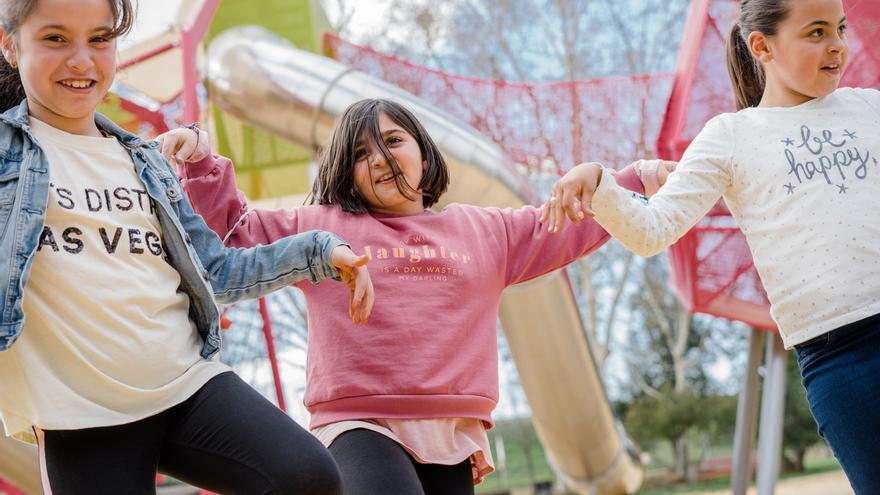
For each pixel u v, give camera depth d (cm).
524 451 1385
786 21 222
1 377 184
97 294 186
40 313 182
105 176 197
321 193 259
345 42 564
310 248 209
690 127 432
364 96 479
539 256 262
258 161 542
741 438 507
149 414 185
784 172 215
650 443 1435
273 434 184
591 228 265
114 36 197
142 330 189
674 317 1491
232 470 183
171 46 484
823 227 208
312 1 568
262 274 210
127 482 180
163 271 198
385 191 251
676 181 224
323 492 180
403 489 214
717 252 456
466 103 542
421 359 234
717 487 1271
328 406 235
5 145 190
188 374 192
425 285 243
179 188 213
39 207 185
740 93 250
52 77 191
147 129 488
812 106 224
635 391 1487
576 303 546
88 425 179
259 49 496
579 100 525
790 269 209
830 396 201
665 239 216
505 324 537
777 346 507
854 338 200
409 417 231
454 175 477
